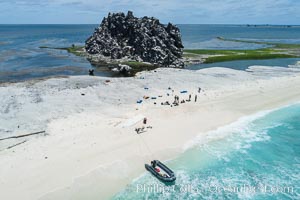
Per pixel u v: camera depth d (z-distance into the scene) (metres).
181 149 39.72
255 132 45.94
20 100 56.47
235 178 34.19
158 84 72.25
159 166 34.47
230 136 44.25
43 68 94.38
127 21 122.50
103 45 125.69
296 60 111.75
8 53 126.50
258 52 130.25
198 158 37.84
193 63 107.00
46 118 48.00
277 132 46.22
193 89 68.31
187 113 52.28
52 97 58.94
